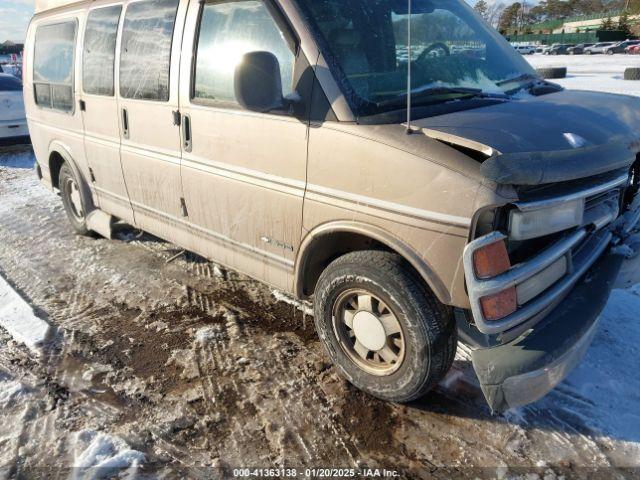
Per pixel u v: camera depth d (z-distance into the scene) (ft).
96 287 14.32
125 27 13.07
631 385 9.48
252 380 10.14
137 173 13.47
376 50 9.36
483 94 9.79
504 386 7.61
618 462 7.97
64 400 9.71
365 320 9.04
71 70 15.52
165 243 17.34
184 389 9.95
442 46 10.37
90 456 8.33
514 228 7.25
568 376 9.75
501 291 7.28
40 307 13.28
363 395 9.62
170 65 11.58
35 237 18.42
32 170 28.99
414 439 8.59
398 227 7.98
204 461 8.29
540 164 7.09
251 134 9.93
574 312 8.18
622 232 9.77
